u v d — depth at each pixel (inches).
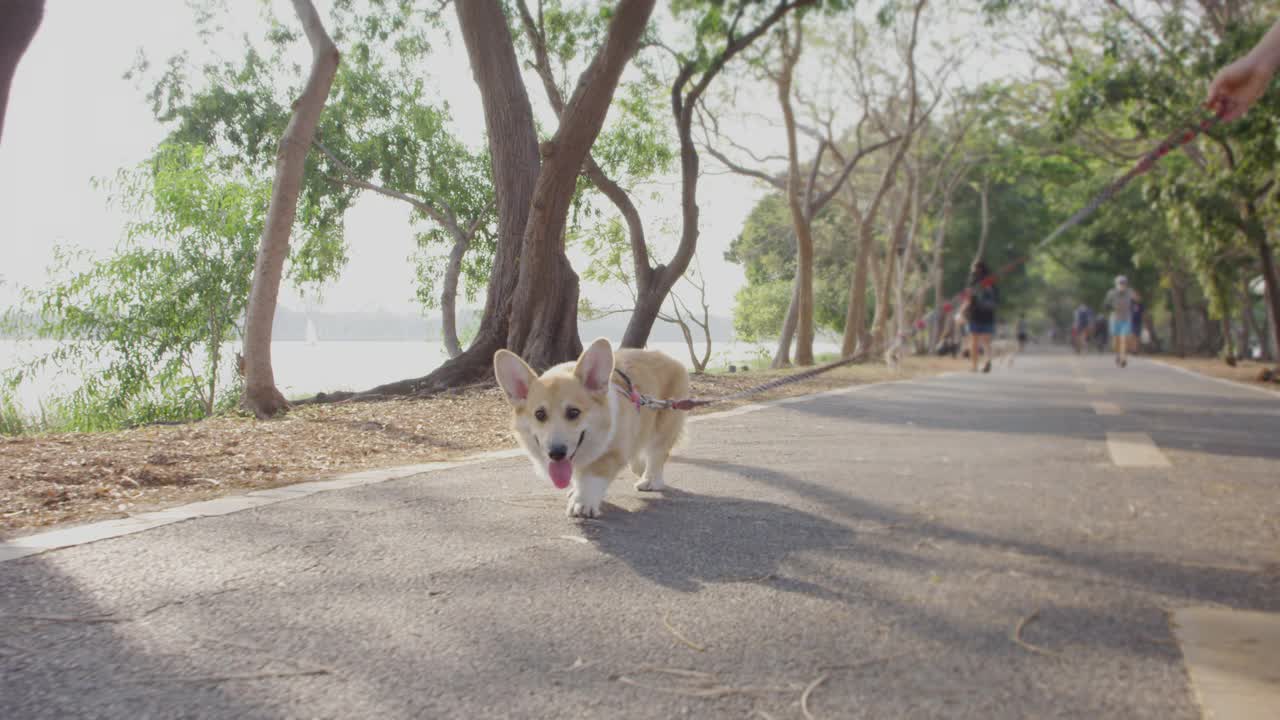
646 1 483.5
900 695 92.0
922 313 1571.1
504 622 116.6
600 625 115.0
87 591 131.6
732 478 228.8
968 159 1423.5
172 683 97.5
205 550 156.3
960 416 398.6
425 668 101.0
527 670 100.2
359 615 120.0
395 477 238.5
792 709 89.1
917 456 263.6
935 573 135.9
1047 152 1117.7
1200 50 676.1
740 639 109.2
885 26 773.3
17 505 198.5
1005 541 154.8
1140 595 123.1
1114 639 106.3
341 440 319.6
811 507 189.2
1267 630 108.5
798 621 115.4
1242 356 1676.9
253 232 627.5
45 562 148.2
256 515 187.0
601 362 177.3
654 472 213.8
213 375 636.1
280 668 101.4
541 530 170.9
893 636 109.0
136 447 293.0
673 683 96.0
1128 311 1058.7
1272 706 88.0
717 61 629.3
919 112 1203.2
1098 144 943.0
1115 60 712.4
